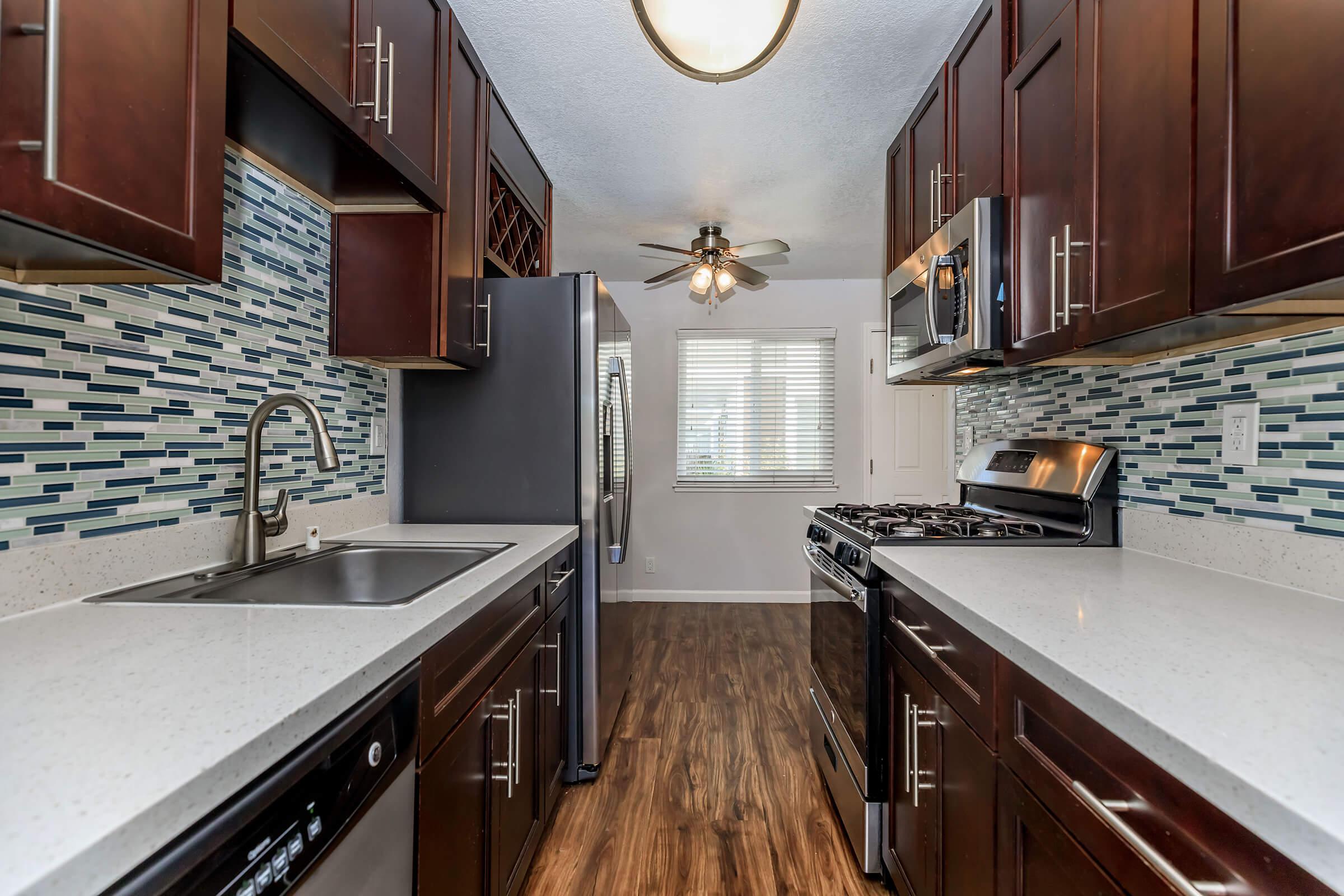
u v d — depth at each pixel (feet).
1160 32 3.16
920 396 13.61
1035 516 5.77
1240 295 2.64
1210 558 4.06
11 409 2.95
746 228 10.37
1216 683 2.17
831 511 6.86
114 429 3.46
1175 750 1.79
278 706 1.95
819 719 6.65
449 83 5.07
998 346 4.87
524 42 5.58
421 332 5.20
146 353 3.65
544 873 5.14
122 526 3.52
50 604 3.09
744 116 6.86
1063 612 3.07
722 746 7.29
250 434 4.09
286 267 4.84
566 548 6.12
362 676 2.32
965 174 5.39
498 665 4.04
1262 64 2.52
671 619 12.51
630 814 5.96
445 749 3.18
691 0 4.05
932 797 3.86
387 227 5.21
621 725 7.83
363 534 5.76
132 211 2.30
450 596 3.41
